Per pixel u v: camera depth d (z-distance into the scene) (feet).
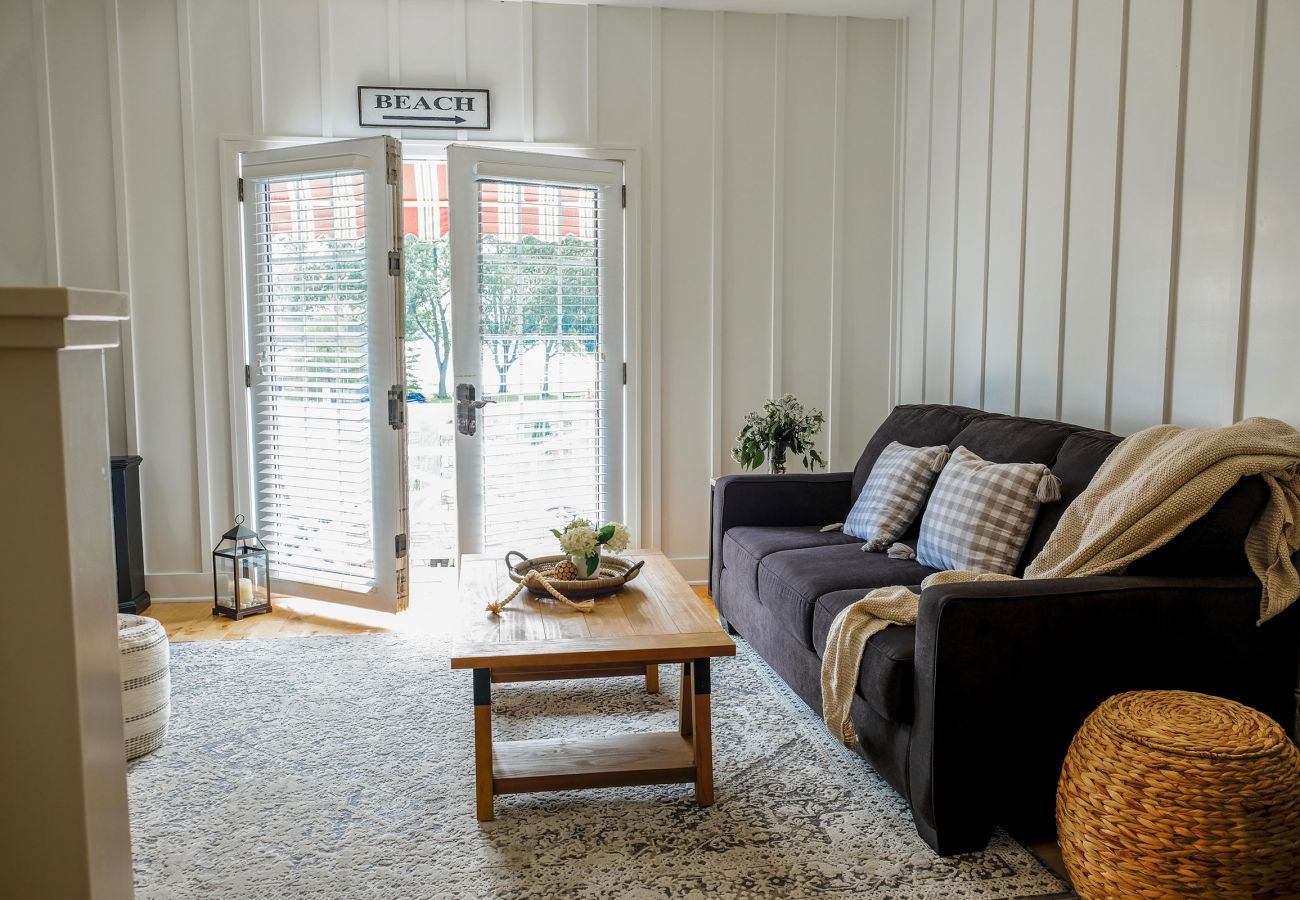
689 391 16.02
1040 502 9.49
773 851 7.64
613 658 7.89
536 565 10.24
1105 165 10.76
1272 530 7.64
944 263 14.58
